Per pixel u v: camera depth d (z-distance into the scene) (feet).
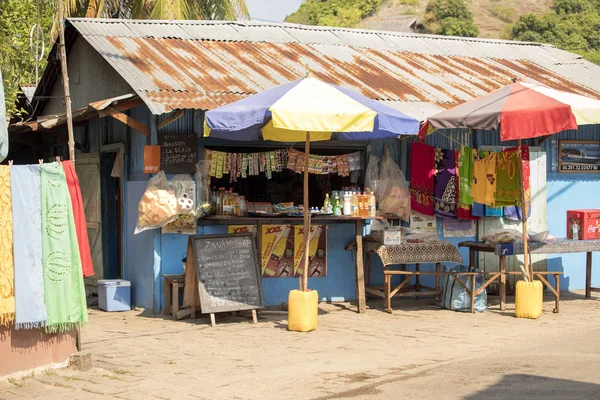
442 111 37.19
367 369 24.81
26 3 53.31
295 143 38.73
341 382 23.04
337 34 48.85
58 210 24.22
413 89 42.29
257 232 35.58
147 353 27.61
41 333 24.16
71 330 25.18
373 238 37.93
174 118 34.40
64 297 24.27
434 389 21.68
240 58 41.75
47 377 23.84
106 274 42.60
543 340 29.37
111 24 42.65
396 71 44.75
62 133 46.03
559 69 50.80
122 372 24.61
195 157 36.17
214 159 36.47
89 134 45.39
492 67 48.75
